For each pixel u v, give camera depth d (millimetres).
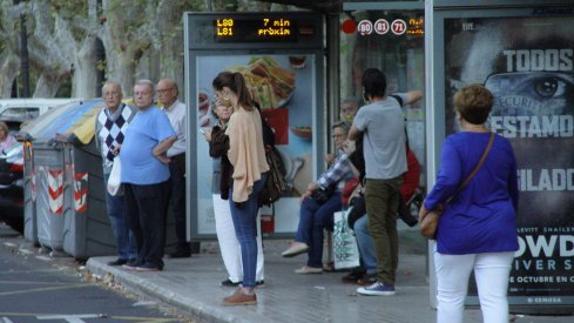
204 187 20844
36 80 70438
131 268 19672
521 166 14312
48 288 19094
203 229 20875
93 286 19297
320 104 20906
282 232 21062
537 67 14312
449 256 11359
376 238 16141
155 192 19156
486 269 11328
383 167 15883
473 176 11320
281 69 20859
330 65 20938
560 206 14289
